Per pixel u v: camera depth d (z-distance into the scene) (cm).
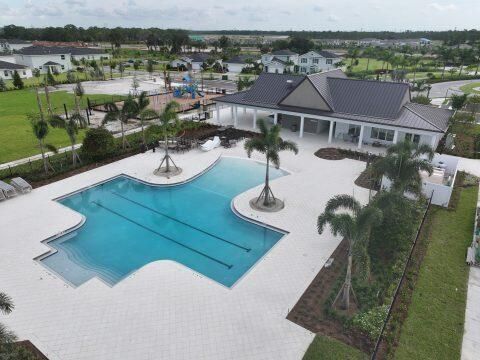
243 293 1517
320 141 3556
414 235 1880
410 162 1831
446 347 1258
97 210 2312
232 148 3378
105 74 9150
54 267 1759
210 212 2294
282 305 1451
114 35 14838
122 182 2714
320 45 15262
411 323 1357
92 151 2909
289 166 2947
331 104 3453
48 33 16900
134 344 1270
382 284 1559
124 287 1552
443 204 2250
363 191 2477
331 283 1580
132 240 1997
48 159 3002
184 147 3284
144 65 10875
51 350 1244
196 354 1231
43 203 2309
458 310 1423
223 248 1930
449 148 3325
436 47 15125
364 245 1404
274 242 1980
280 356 1223
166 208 2344
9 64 8375
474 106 4578
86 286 1562
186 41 15800
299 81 3653
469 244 1855
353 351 1231
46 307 1438
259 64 9750
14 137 3684
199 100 5497
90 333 1315
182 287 1555
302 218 2125
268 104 3684
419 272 1642
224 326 1347
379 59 10362
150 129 2831
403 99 3259
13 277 1619
